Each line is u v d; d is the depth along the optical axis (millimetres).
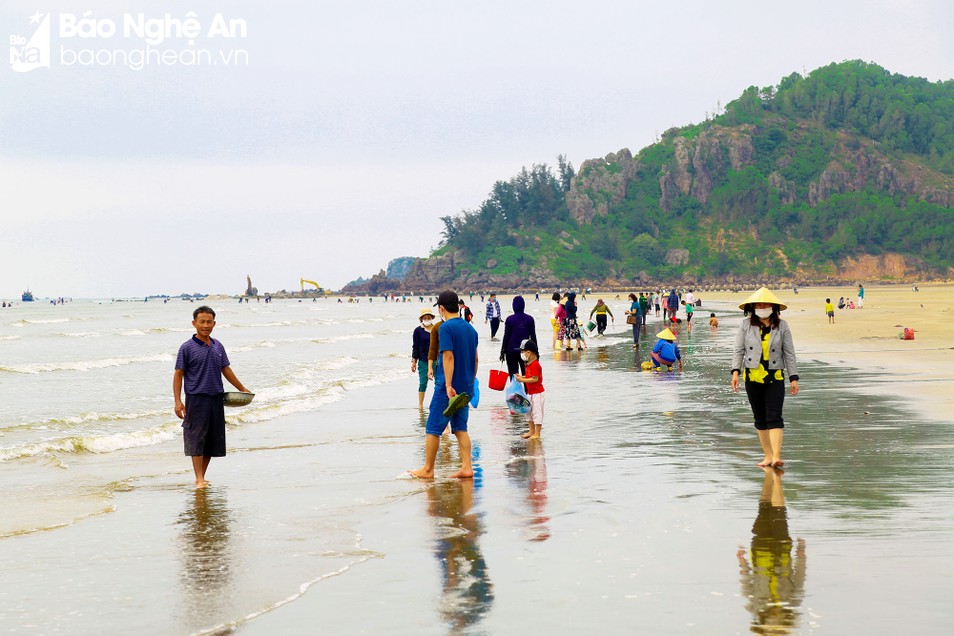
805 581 5992
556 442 12898
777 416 10430
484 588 6031
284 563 6809
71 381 27516
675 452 11656
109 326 95250
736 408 16344
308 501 9250
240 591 6109
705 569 6324
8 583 6391
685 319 64562
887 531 7266
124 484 10469
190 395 10336
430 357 10625
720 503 8484
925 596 5648
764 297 10469
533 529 7695
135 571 6676
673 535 7309
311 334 65375
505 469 10844
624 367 26516
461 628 5277
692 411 16031
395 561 6789
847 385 19469
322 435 14391
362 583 6238
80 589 6230
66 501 9453
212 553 7180
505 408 17594
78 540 7684
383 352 40250
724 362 27312
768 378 10453
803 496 8688
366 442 13602
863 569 6234
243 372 29016
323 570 6586
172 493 9867
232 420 15805
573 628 5211
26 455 12672
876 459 10664
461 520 8141
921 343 33438
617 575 6238
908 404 16000
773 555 6637
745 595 5734
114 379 28312
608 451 11914
